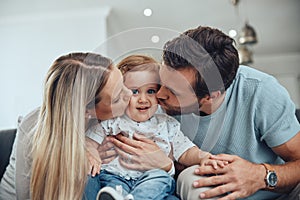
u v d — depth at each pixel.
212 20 3.84
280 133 0.94
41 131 0.83
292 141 0.95
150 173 0.79
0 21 3.57
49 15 3.53
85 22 3.52
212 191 0.82
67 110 0.79
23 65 3.53
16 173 0.93
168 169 0.81
